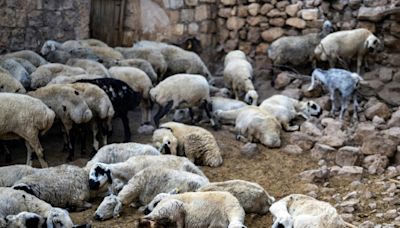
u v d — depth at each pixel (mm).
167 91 8445
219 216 5121
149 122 9086
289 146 8016
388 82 10070
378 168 7109
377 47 10156
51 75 8508
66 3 11133
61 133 8695
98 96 7551
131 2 12367
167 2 12562
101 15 12016
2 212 5078
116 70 8914
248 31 12258
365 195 6305
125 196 5707
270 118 8250
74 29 11359
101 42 11094
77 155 7754
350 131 8445
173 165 6223
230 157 7762
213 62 12930
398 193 6332
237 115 8750
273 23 11773
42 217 5020
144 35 12617
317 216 5000
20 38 10570
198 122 9328
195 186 5805
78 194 5852
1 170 5887
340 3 11008
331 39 10133
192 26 12711
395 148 7438
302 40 10789
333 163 7504
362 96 9820
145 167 6152
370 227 5402
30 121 6609
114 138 8531
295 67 11219
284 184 6816
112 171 5980
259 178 7023
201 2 12555
